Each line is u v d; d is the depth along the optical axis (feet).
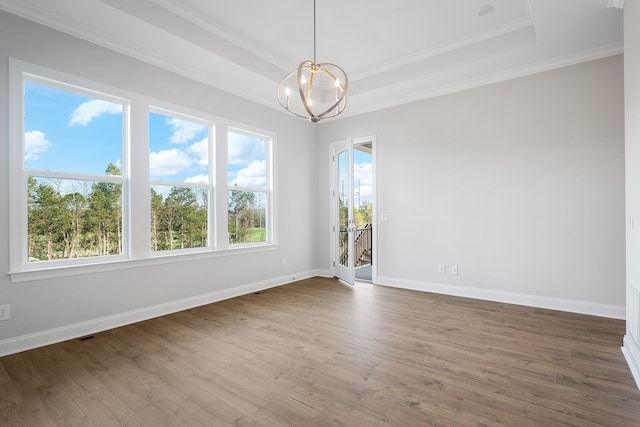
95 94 10.25
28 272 8.73
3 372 7.50
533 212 12.36
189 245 12.92
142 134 11.21
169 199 12.31
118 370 7.59
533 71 12.24
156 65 11.59
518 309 12.06
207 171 13.61
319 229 19.10
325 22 10.96
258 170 15.97
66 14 9.04
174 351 8.63
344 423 5.63
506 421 5.64
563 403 6.15
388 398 6.37
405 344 8.99
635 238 7.35
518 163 12.66
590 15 9.14
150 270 11.41
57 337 9.25
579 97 11.46
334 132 18.30
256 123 15.40
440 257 14.61
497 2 9.88
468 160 13.80
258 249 15.43
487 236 13.38
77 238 9.95
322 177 18.90
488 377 7.14
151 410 6.06
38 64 8.94
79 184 10.02
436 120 14.64
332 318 11.27
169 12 9.99
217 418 5.81
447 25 11.12
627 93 7.96
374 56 13.30
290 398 6.41
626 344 8.05
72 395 6.56
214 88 13.53
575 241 11.58
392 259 16.11
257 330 10.16
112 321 10.39
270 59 13.26
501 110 13.00
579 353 8.29
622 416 5.75
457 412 5.90
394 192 15.96
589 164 11.32
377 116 16.53
